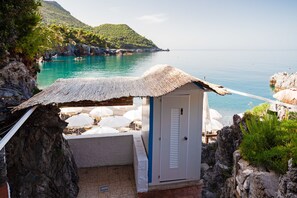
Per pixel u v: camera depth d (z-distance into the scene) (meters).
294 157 4.42
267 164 5.57
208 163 11.83
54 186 7.13
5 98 7.07
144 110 8.91
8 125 6.44
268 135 6.14
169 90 6.29
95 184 8.66
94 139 9.62
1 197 4.80
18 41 8.85
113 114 23.83
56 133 7.43
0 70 7.55
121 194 8.12
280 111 8.24
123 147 9.88
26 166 6.59
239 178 5.98
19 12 8.70
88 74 48.03
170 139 7.84
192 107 7.80
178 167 8.03
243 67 72.94
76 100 5.93
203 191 9.26
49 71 50.03
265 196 4.69
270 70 65.38
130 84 7.98
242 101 32.41
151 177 7.91
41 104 5.75
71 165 8.41
